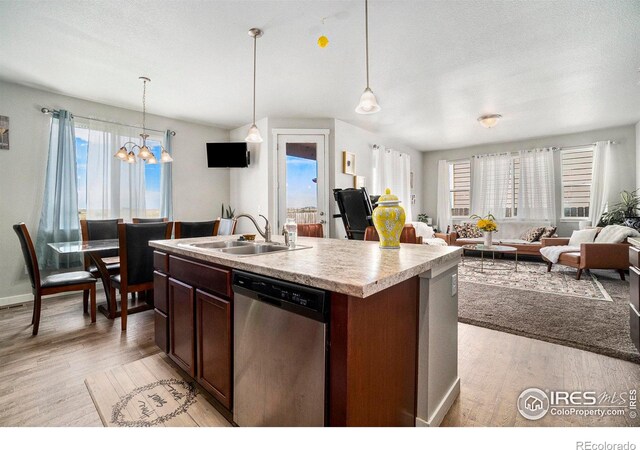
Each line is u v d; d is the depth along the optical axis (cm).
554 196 611
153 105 424
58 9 223
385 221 173
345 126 517
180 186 494
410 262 130
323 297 102
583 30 253
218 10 226
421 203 793
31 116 359
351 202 404
